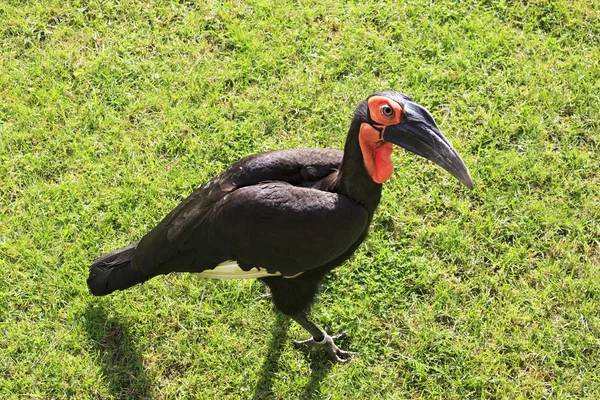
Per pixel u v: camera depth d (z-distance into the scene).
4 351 2.86
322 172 2.72
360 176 2.62
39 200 3.09
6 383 2.81
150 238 2.75
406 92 3.29
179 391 2.83
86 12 3.47
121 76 3.33
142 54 3.38
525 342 2.85
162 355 2.88
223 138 3.21
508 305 2.91
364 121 2.58
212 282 2.97
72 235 3.04
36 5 3.47
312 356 2.88
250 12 3.47
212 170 3.15
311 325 2.82
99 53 3.38
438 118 3.24
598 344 2.84
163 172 3.15
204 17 3.46
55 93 3.28
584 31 3.41
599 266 2.97
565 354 2.84
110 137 3.21
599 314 2.89
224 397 2.83
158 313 2.93
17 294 2.94
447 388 2.82
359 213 2.65
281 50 3.38
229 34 3.42
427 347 2.87
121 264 2.79
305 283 2.75
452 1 3.48
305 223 2.62
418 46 3.38
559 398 2.78
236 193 2.65
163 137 3.21
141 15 3.46
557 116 3.23
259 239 2.63
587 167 3.13
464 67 3.34
